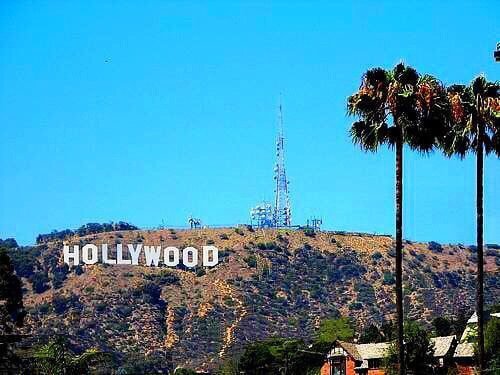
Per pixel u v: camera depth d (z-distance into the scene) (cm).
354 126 8375
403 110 8156
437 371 15412
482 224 8575
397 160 8119
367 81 8306
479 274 8531
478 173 8631
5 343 13338
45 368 15350
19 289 13462
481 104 8694
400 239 7906
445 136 8650
